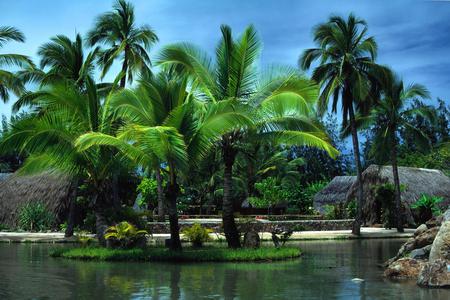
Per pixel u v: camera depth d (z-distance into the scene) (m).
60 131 16.81
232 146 18.33
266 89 18.08
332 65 29.12
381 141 33.72
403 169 39.19
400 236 28.89
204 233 20.88
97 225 18.50
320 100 29.44
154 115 16.47
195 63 17.97
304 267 14.05
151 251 16.12
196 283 10.93
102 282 11.08
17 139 16.50
